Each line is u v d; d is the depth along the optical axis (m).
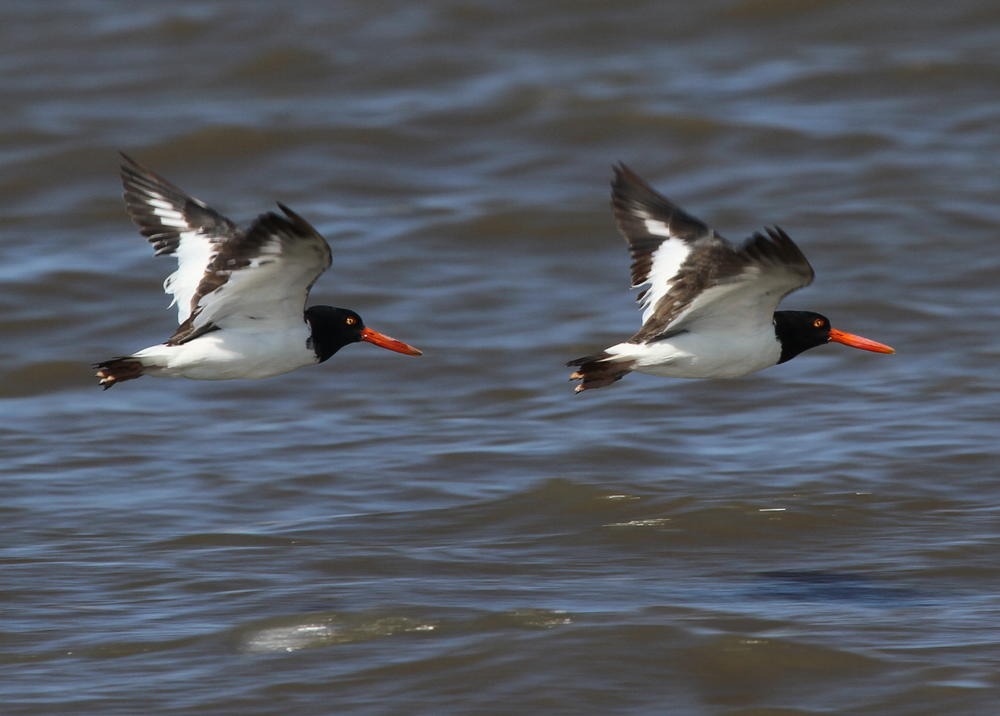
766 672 11.99
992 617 12.90
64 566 14.42
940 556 14.34
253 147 28.75
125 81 32.66
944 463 16.53
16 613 13.38
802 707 11.53
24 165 27.98
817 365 19.70
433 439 17.78
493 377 19.73
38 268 23.47
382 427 18.27
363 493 16.28
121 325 21.56
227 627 13.00
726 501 15.77
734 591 13.68
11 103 31.50
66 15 36.50
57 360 20.42
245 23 35.34
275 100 31.38
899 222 24.25
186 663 12.41
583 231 24.75
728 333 12.38
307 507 15.98
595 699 11.67
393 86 31.84
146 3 37.12
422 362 20.22
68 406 19.09
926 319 20.88
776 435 17.58
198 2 36.97
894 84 30.69
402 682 11.99
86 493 16.41
